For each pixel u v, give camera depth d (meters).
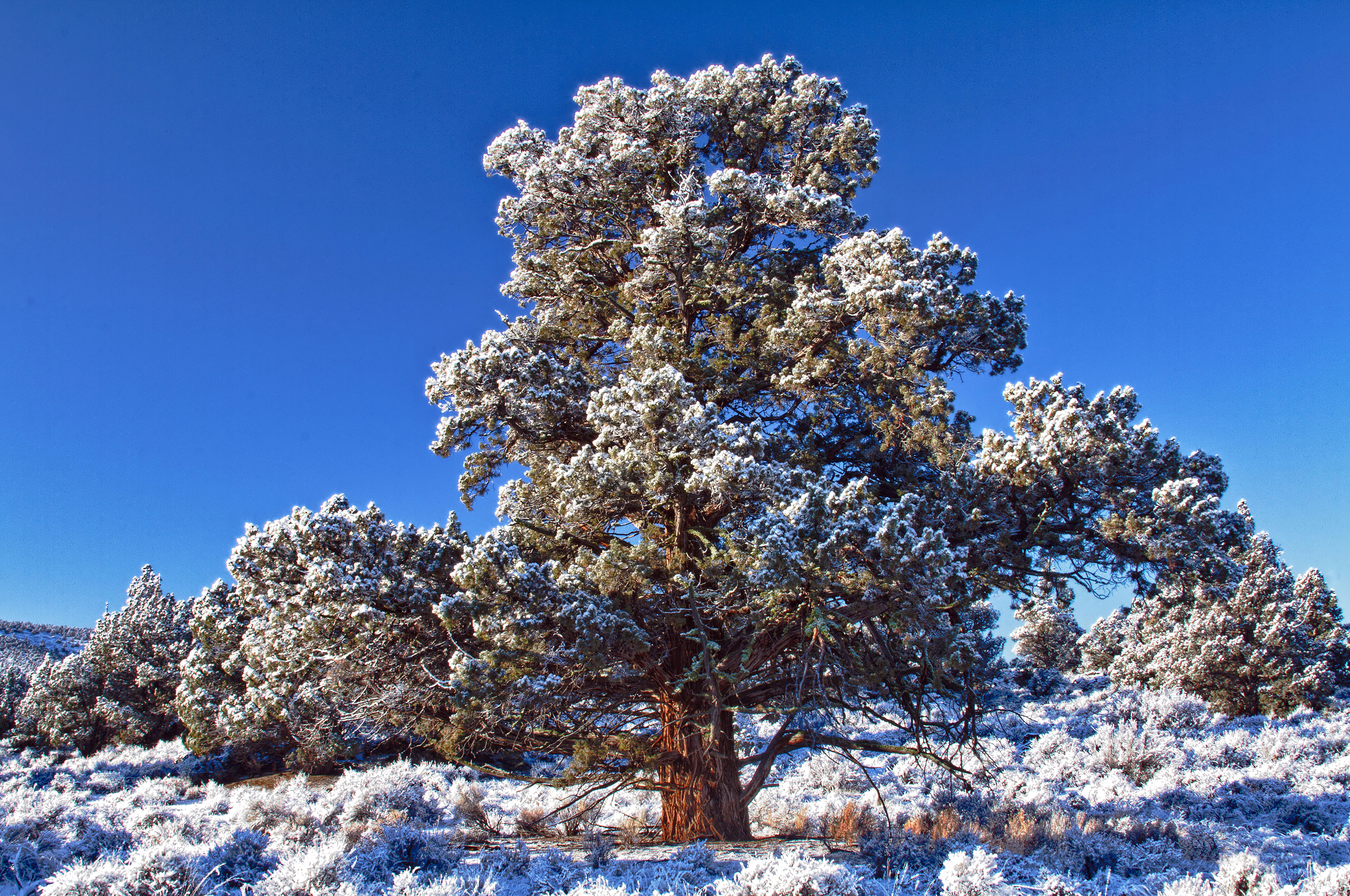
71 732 33.41
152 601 36.06
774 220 14.68
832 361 12.58
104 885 6.42
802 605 10.30
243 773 25.89
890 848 8.84
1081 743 19.80
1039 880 7.71
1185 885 6.97
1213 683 30.45
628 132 15.21
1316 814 11.70
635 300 14.09
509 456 13.70
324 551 11.46
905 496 10.62
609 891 6.63
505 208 14.87
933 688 12.26
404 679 11.46
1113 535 12.11
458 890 6.79
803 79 15.94
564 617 9.68
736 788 11.80
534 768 21.03
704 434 10.89
